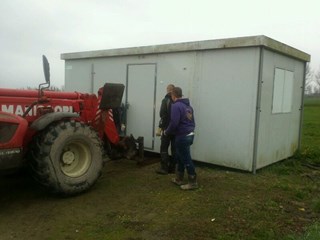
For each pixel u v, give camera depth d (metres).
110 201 5.08
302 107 8.59
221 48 6.70
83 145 5.38
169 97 6.45
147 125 8.01
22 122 4.78
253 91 6.43
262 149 6.83
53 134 4.96
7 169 4.70
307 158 8.27
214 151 6.97
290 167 7.36
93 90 9.13
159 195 5.32
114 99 6.45
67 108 5.86
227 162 6.82
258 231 4.18
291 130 8.16
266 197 5.35
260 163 6.80
